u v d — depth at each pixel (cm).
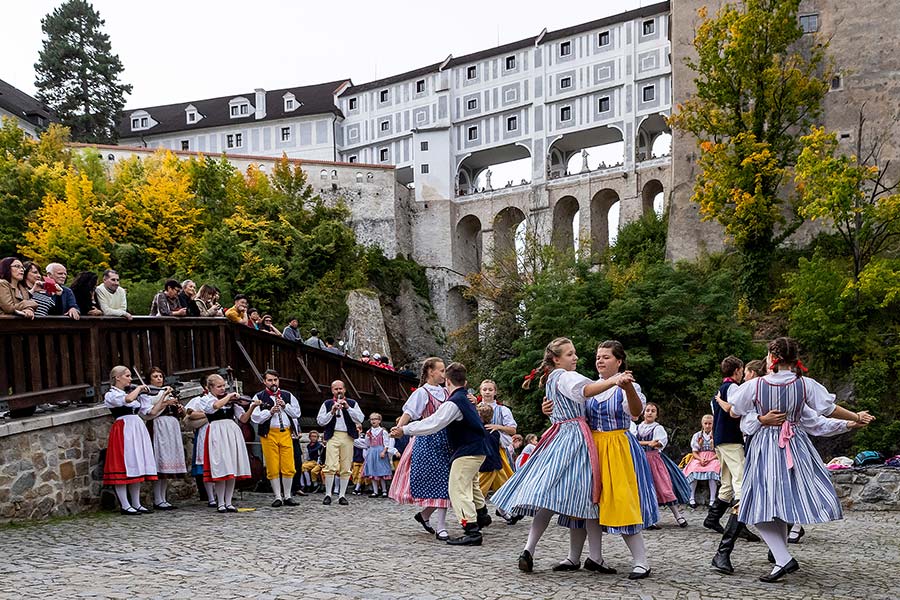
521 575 631
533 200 6512
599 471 612
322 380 1911
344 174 6369
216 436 1059
